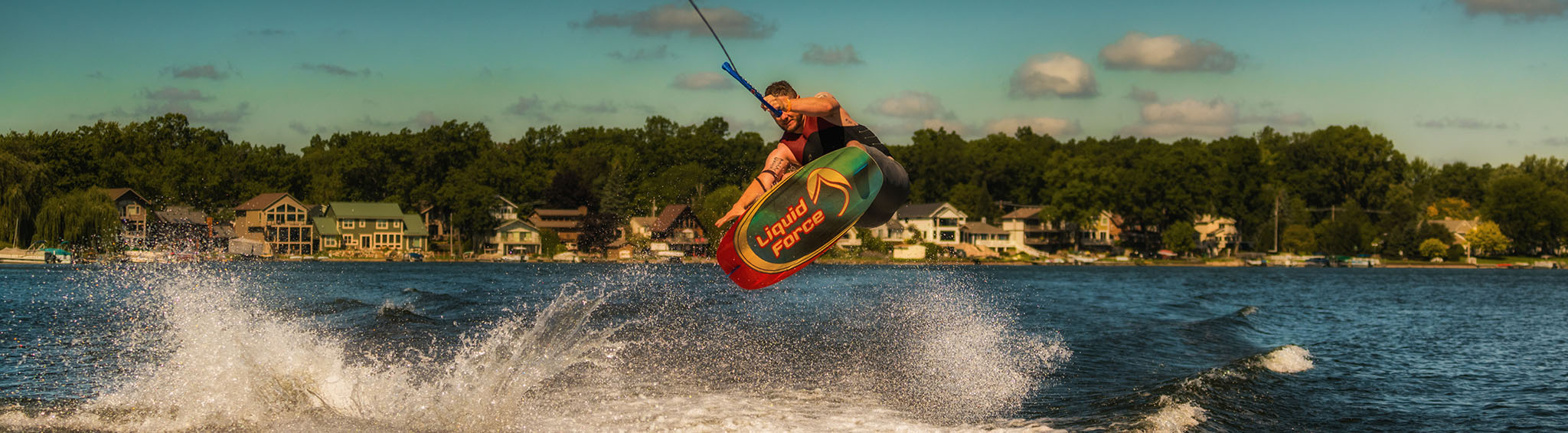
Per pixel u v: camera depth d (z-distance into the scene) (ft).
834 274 193.98
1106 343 73.20
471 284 142.61
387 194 410.52
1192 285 203.92
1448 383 58.54
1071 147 613.93
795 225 24.97
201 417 36.09
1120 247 424.87
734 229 24.75
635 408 40.75
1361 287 207.00
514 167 419.13
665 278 155.12
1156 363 62.39
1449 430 44.93
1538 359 71.82
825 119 25.62
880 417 41.37
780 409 41.86
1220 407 47.29
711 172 409.49
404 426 36.24
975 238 405.18
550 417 38.73
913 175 467.52
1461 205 462.60
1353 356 72.69
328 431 34.94
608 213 348.38
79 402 38.70
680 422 38.65
